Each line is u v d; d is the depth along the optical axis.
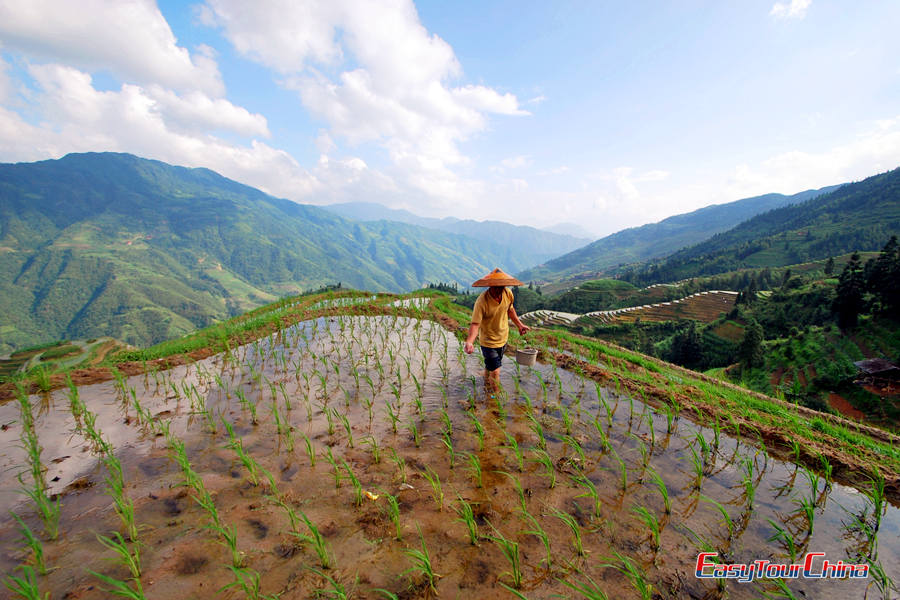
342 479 4.24
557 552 3.21
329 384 7.43
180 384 7.48
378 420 5.81
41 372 7.68
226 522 3.51
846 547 3.36
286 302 19.52
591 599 2.70
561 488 4.11
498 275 6.89
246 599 2.70
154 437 5.22
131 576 2.87
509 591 2.81
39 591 2.72
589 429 5.61
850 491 4.29
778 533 3.51
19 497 3.86
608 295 198.62
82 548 3.16
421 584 2.86
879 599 2.79
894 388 44.50
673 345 94.44
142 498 3.84
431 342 10.90
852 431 6.23
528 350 8.53
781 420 6.28
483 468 4.48
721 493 4.12
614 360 10.27
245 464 4.26
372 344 10.73
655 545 3.29
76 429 5.46
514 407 6.39
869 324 60.56
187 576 2.90
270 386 7.22
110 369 8.30
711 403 6.84
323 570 2.98
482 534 3.39
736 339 88.50
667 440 5.34
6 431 5.46
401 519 3.59
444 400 6.61
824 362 56.62
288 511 3.60
